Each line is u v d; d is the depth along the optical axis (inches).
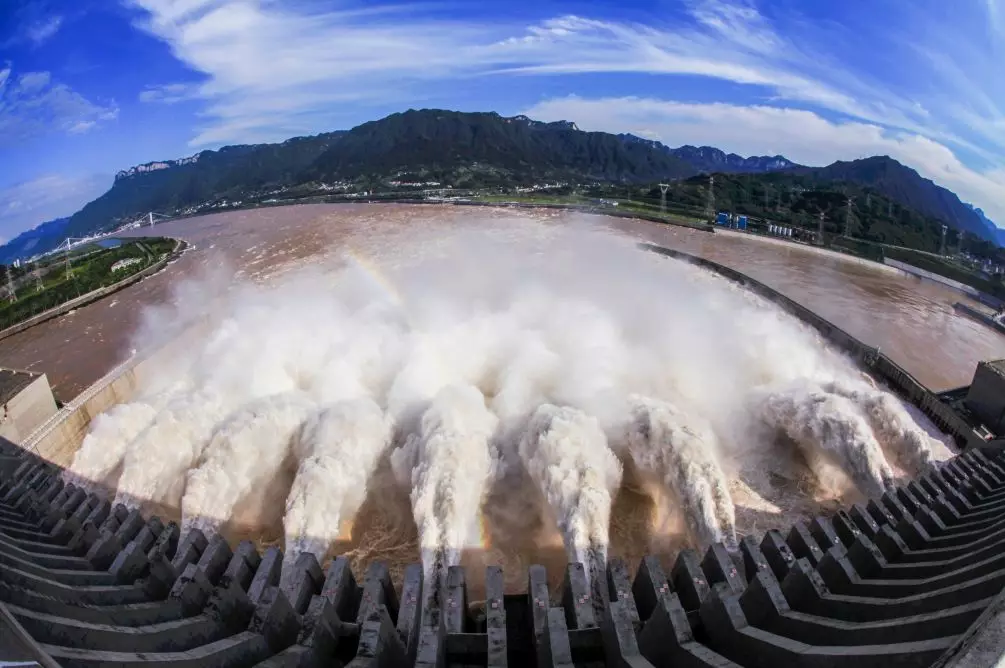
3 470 1021.8
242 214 6486.2
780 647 392.8
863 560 540.1
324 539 909.2
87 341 2239.2
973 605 339.9
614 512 1002.1
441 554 855.7
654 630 454.0
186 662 377.4
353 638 486.0
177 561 673.0
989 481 748.6
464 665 495.8
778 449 1143.0
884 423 1093.1
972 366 1909.4
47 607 381.1
